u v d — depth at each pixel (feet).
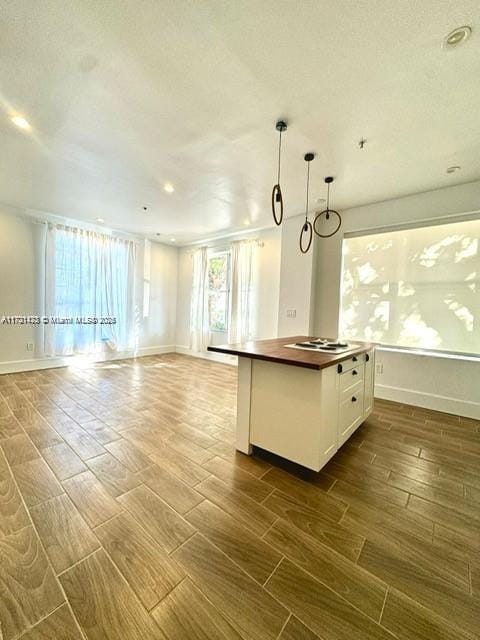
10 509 5.12
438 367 10.79
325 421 6.22
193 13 4.43
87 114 6.84
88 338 16.85
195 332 20.39
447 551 4.49
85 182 10.77
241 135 7.54
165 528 4.78
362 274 13.03
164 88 5.96
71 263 15.90
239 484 6.06
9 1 4.29
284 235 14.73
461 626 3.40
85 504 5.30
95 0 4.26
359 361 8.13
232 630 3.29
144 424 8.89
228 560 4.21
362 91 5.92
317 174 9.64
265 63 5.29
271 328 16.61
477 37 4.69
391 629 3.35
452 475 6.59
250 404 7.22
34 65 5.42
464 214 10.32
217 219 15.10
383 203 11.89
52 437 7.87
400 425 9.37
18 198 12.64
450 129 7.13
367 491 5.95
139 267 19.60
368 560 4.29
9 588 3.68
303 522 5.03
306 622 3.40
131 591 3.70
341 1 4.23
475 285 10.39
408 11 4.33
